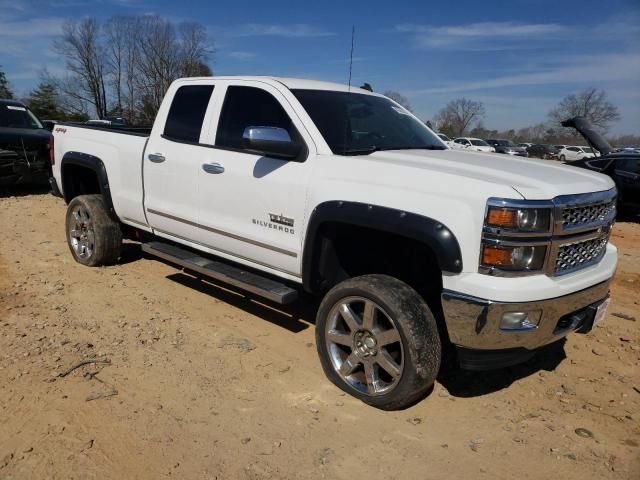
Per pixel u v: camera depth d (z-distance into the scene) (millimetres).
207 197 4383
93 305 4828
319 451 2945
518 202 2834
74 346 4000
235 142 4246
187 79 4863
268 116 4090
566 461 2959
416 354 3059
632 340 4586
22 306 4719
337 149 3727
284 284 4141
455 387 3717
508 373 3953
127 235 6086
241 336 4324
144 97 46844
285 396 3469
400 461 2902
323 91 4254
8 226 7766
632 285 6336
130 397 3363
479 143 39125
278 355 4031
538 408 3494
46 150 10352
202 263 4520
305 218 3643
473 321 2902
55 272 5695
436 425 3246
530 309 2889
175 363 3830
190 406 3305
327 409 3346
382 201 3215
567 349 4387
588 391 3730
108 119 8133
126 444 2914
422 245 3512
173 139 4742
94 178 6242
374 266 3848
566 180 3191
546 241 2918
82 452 2830
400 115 4684
